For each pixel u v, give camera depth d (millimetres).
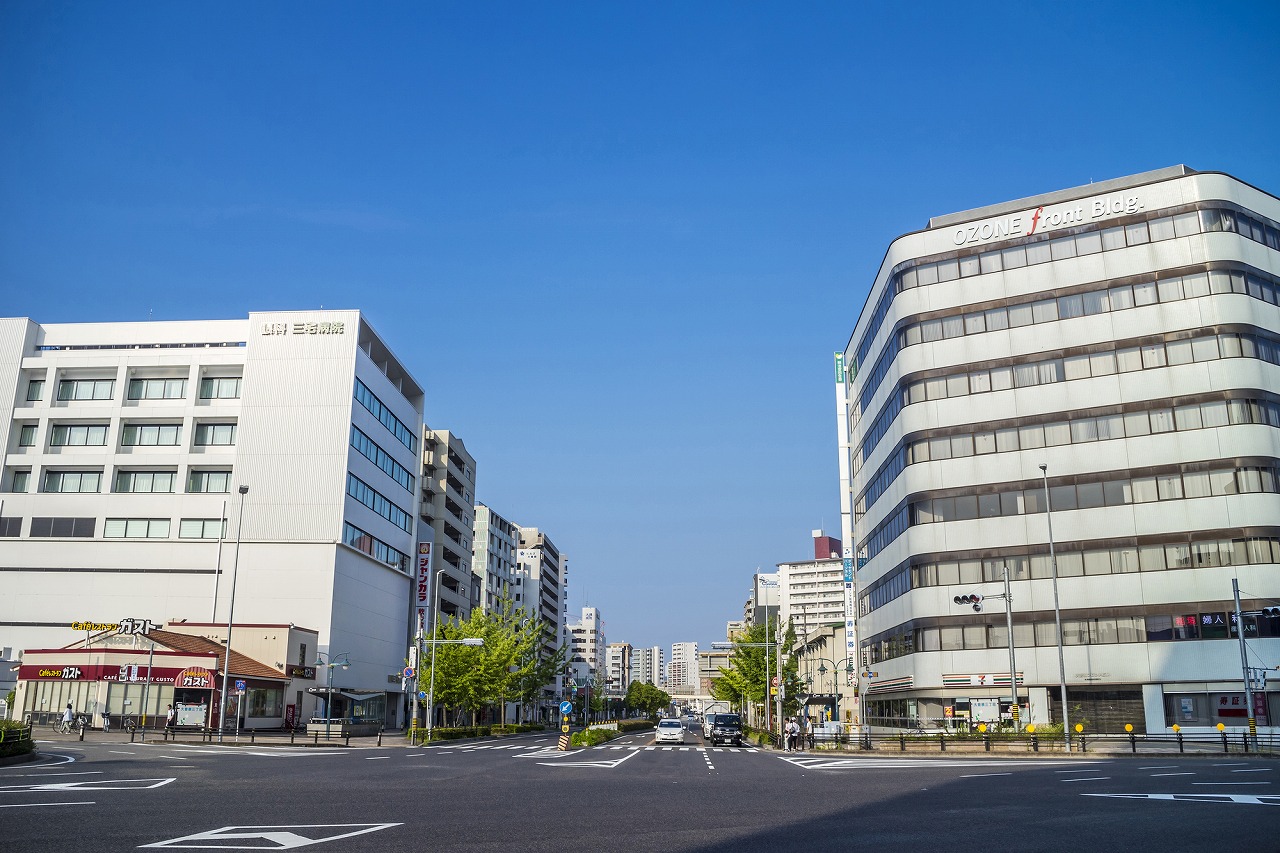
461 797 18984
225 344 76750
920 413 57812
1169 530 49781
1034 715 51156
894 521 61312
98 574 69938
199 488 72375
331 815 15148
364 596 75688
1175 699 48312
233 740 46844
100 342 77062
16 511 71938
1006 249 57188
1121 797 19422
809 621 192125
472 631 72438
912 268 59938
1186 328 51312
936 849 12164
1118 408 52281
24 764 26562
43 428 73500
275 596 68812
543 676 88250
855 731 51000
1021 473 54156
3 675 62781
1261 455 48656
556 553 180875
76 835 12281
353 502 73125
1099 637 50469
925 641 54969
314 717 66125
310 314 74188
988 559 54031
